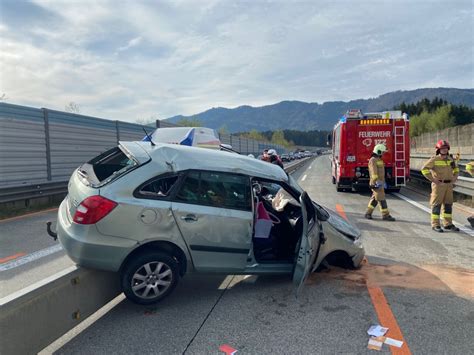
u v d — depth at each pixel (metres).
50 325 2.73
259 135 106.00
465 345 2.98
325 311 3.61
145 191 3.58
